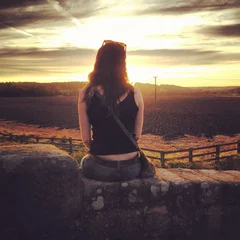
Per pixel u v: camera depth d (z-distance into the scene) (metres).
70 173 2.30
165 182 2.58
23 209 2.23
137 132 2.53
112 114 2.39
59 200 2.29
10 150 2.42
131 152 2.49
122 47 2.48
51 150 2.45
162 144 37.66
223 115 77.25
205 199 2.65
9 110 104.50
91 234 2.45
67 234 2.36
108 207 2.49
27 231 2.26
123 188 2.50
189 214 2.63
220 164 16.11
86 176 2.57
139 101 2.48
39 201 2.25
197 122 63.06
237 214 2.72
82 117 2.48
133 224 2.53
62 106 122.12
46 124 66.44
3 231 2.22
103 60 2.42
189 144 37.53
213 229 2.69
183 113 80.75
